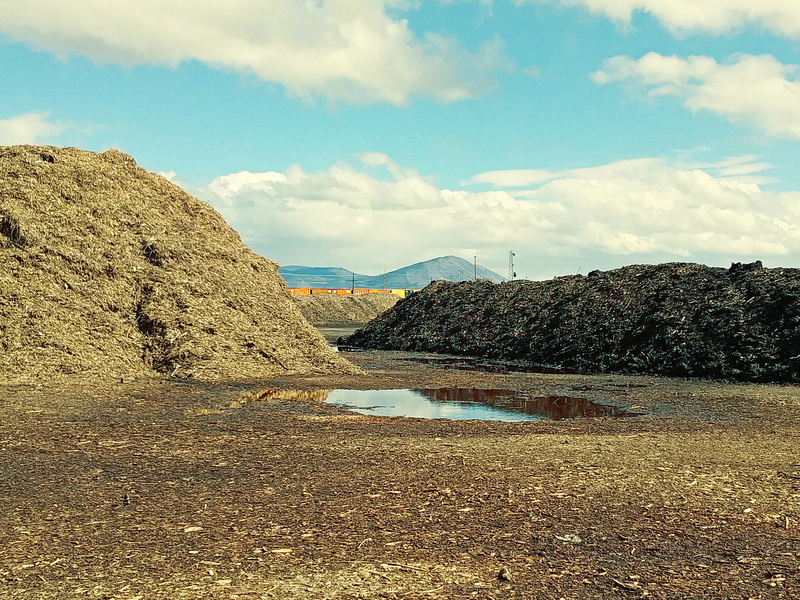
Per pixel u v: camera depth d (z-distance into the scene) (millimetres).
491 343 34188
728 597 4840
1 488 7590
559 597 4801
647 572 5293
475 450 10227
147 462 9141
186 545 5793
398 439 11273
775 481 8242
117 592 4762
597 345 28672
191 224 25953
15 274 19344
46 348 17578
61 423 11891
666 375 24734
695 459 9602
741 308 26484
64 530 6152
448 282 46156
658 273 33000
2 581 4930
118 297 20703
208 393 16594
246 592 4785
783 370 22344
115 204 23906
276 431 11906
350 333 56188
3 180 22125
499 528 6359
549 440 11289
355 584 4965
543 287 38375
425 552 5688
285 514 6762
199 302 21922
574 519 6648
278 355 21734
